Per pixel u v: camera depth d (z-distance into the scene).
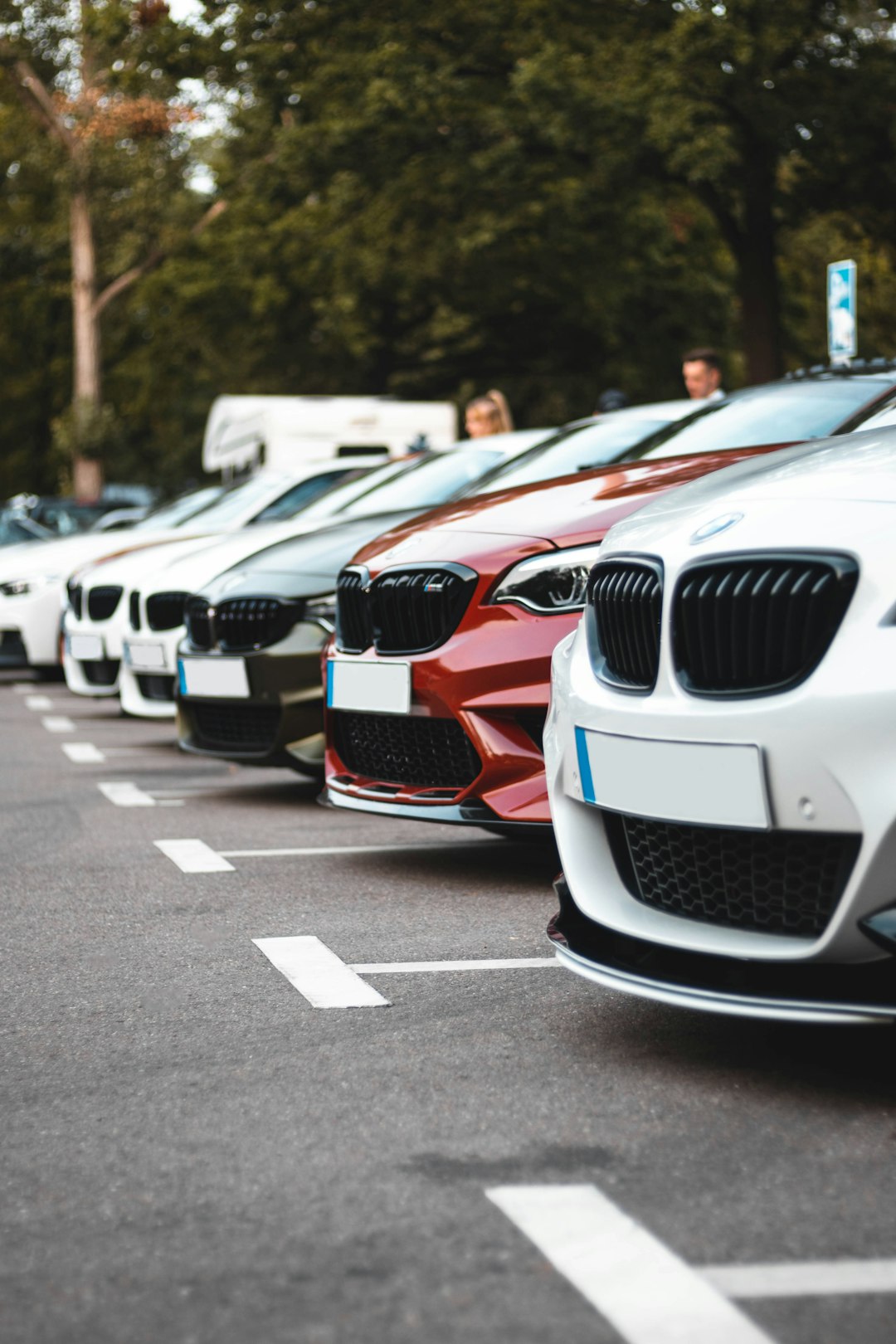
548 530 5.23
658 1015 3.92
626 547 3.63
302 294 35.97
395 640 5.52
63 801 8.01
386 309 36.22
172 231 35.06
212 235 35.38
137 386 41.25
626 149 20.72
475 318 34.78
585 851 3.67
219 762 9.62
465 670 5.19
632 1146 3.00
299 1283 2.43
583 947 3.61
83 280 35.34
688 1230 2.59
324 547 7.43
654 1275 2.42
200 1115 3.23
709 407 6.98
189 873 5.96
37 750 10.34
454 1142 3.04
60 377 43.94
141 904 5.39
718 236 32.25
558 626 5.09
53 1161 2.99
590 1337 2.23
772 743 3.05
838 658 2.99
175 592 9.00
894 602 2.96
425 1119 3.18
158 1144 3.07
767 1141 3.01
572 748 3.69
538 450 7.96
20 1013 4.06
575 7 21.55
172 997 4.16
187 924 5.05
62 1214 2.73
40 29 32.19
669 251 31.77
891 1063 3.50
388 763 5.62
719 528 3.35
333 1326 2.29
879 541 3.02
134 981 4.34
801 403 6.58
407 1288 2.41
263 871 5.96
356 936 4.82
